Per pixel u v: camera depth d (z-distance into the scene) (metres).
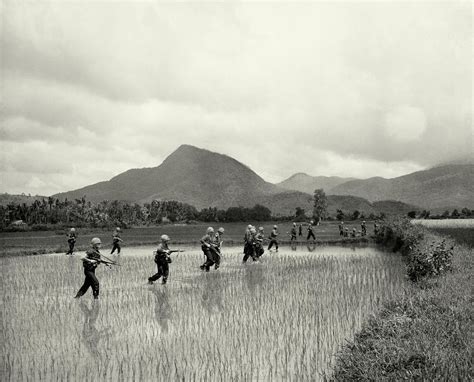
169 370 7.55
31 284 17.50
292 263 23.75
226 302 13.20
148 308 12.52
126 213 138.50
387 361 6.76
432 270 14.64
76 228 75.06
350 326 10.07
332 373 6.97
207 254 20.69
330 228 76.31
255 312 11.76
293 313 11.48
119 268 22.36
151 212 145.62
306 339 9.16
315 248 35.12
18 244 40.25
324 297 13.59
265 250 33.19
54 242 43.09
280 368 7.52
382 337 8.01
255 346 8.79
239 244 39.53
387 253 29.91
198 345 8.91
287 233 59.56
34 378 7.32
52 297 14.55
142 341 9.34
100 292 15.41
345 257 26.72
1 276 19.72
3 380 7.25
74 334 9.95
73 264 24.62
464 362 6.26
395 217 37.78
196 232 66.31
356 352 7.48
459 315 8.49
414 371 6.20
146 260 26.23
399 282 16.14
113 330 10.26
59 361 8.16
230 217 134.00
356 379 6.52
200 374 7.34
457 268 14.48
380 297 13.27
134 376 7.30
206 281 17.53
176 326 10.48
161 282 17.67
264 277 18.38
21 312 12.24
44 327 10.59
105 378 7.25
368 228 73.50
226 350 8.58
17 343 9.29
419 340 7.26
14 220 100.69
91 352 8.66
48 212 117.00
